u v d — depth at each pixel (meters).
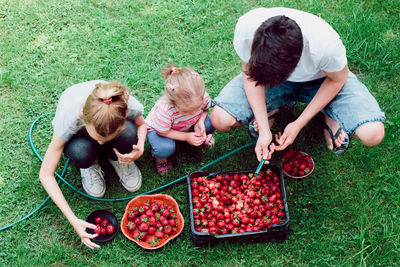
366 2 3.54
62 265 2.50
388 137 2.86
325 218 2.62
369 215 2.61
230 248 2.50
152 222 2.51
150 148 2.90
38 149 2.91
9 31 3.44
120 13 3.54
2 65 3.28
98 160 2.86
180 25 3.45
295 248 2.51
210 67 3.25
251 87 2.48
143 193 2.76
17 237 2.59
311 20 2.17
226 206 2.61
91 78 3.21
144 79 3.18
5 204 2.70
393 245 2.48
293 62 1.84
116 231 2.56
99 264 2.49
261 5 3.56
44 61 3.30
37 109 3.07
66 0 3.58
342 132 2.60
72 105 2.21
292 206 2.67
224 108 2.56
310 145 2.89
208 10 3.53
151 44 3.37
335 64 2.19
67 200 2.73
